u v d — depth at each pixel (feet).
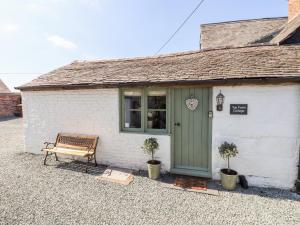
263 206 13.53
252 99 16.29
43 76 26.78
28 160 22.85
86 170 19.40
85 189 15.96
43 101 23.99
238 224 11.68
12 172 19.39
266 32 35.86
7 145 29.86
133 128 20.53
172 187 16.20
